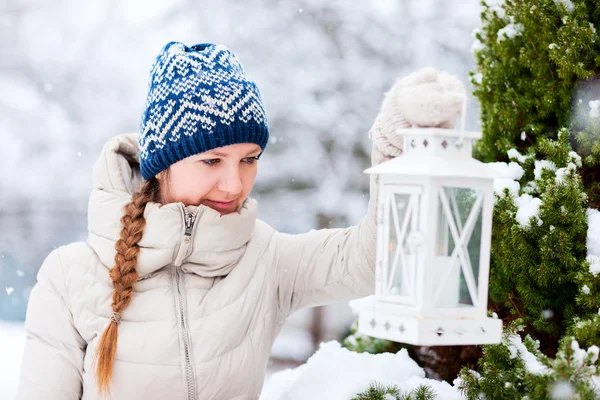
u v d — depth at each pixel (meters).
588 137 1.88
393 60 7.86
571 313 1.88
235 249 2.07
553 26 1.93
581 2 1.89
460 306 1.42
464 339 1.37
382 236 1.47
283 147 7.91
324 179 7.85
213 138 1.95
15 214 8.69
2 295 8.74
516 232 1.85
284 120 7.96
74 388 2.01
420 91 1.46
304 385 2.12
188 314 1.97
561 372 1.53
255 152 2.05
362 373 2.14
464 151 1.42
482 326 1.39
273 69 8.03
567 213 1.81
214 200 2.04
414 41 7.81
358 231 2.05
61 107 8.73
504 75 2.14
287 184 7.91
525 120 2.06
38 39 8.89
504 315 2.10
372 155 1.71
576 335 1.72
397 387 1.97
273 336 2.19
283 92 7.96
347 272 2.05
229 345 1.98
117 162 2.15
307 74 7.97
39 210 8.71
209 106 1.95
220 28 8.34
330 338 7.49
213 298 2.01
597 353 1.51
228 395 1.97
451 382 2.36
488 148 2.19
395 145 1.61
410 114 1.48
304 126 7.91
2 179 8.66
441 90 1.47
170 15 8.68
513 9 2.05
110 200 2.06
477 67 2.26
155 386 1.92
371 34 7.93
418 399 1.88
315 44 8.02
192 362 1.93
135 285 2.00
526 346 1.81
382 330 1.41
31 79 8.84
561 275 1.84
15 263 8.78
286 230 7.90
